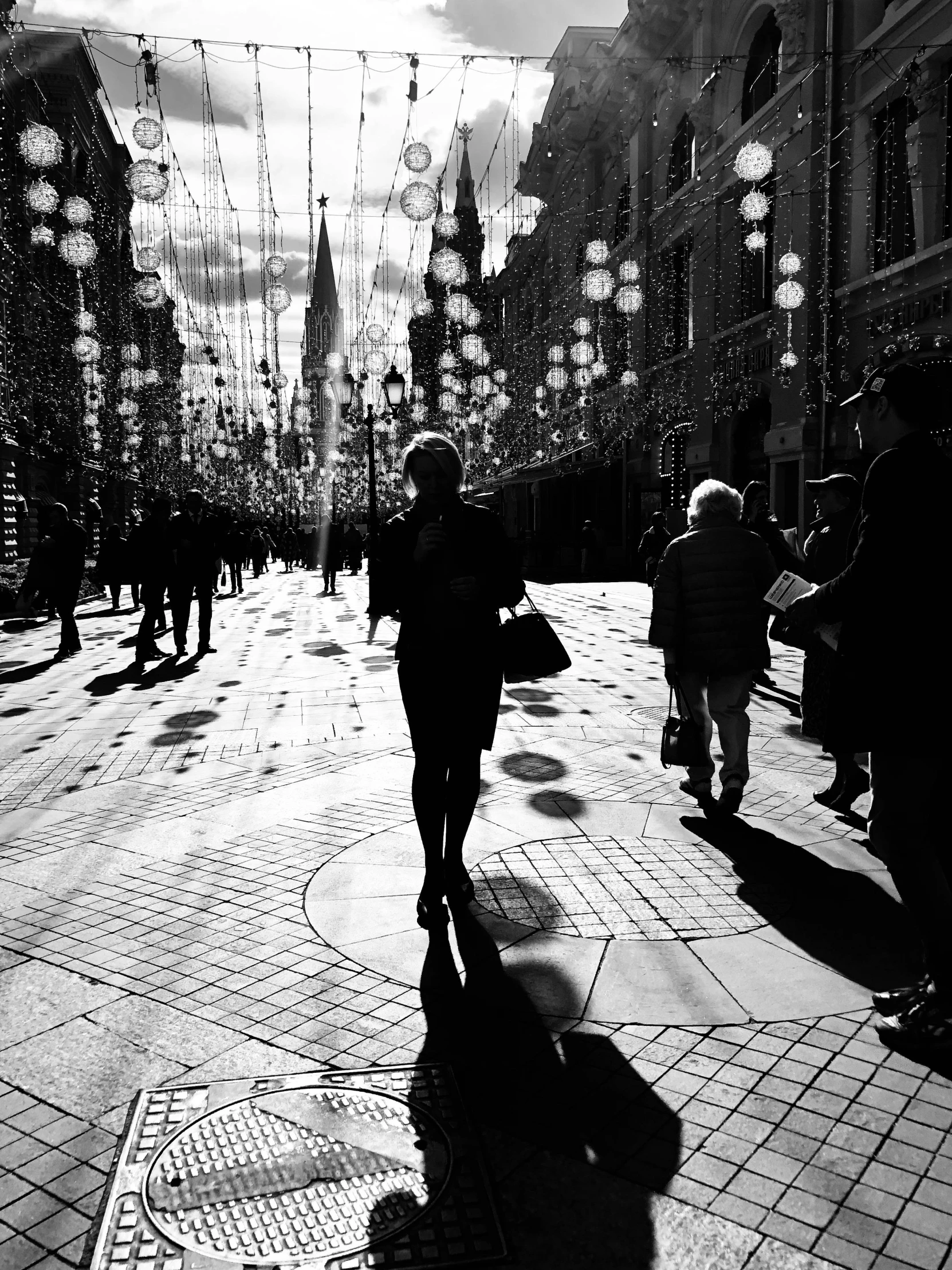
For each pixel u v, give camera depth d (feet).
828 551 18.99
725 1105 8.54
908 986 10.70
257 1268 6.69
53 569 40.24
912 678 9.27
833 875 14.06
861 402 10.11
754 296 74.95
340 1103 8.60
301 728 24.98
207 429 87.35
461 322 48.75
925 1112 8.37
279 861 14.88
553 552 116.78
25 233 81.20
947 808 10.23
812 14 61.11
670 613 16.94
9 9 48.14
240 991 10.75
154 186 28.22
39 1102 8.69
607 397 108.58
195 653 41.63
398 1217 7.16
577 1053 9.45
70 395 98.17
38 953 11.78
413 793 12.67
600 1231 7.00
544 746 22.56
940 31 49.96
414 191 29.48
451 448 12.97
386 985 10.88
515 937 12.04
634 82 95.45
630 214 99.71
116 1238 6.97
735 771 16.65
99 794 18.81
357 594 82.17
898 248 56.13
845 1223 7.02
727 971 11.12
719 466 80.69
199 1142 8.04
